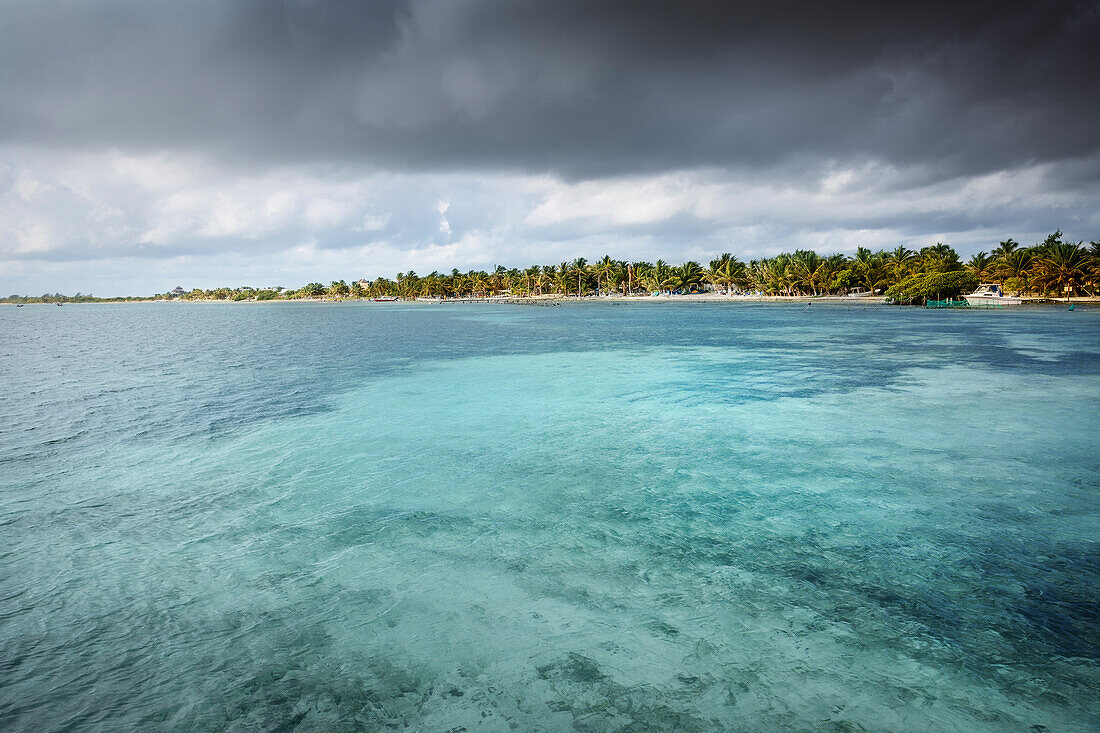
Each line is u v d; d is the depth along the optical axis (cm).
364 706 646
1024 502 1176
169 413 2205
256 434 1856
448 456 1580
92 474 1457
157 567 967
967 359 3447
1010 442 1614
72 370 3700
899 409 2066
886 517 1115
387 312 16800
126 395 2636
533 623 792
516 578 912
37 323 13250
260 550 1023
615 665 703
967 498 1203
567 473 1418
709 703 637
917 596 838
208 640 769
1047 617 780
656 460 1513
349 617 814
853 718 612
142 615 829
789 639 745
